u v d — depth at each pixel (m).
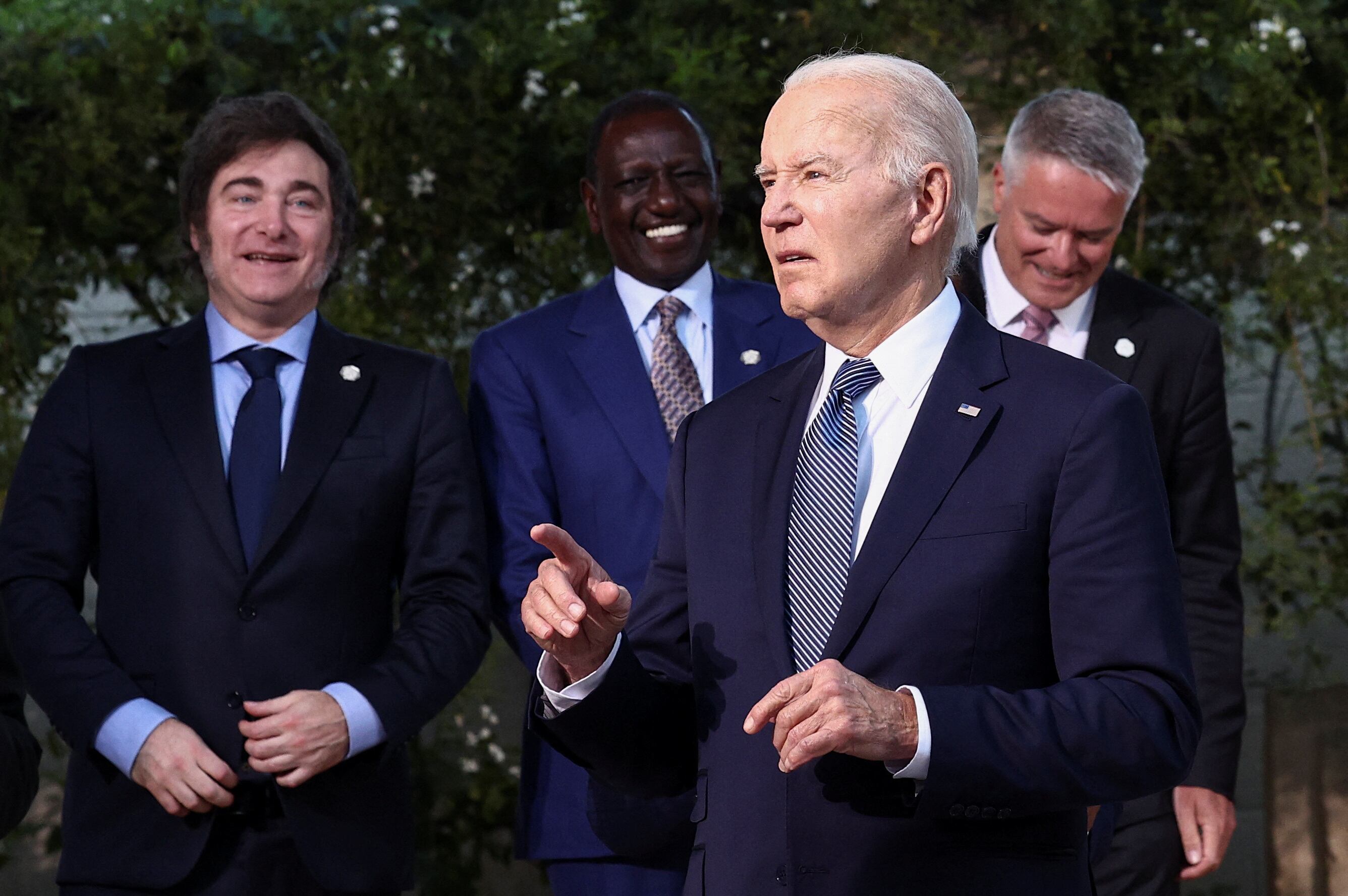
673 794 3.44
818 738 2.64
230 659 4.49
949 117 3.11
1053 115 5.15
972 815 2.77
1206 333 5.44
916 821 2.90
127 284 6.75
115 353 4.86
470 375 5.50
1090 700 2.78
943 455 3.02
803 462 3.19
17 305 6.48
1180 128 6.89
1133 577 2.88
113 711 4.38
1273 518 7.25
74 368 4.82
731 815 3.07
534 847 5.02
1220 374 5.45
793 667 3.02
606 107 5.52
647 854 4.82
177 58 6.36
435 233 6.71
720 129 6.72
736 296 5.47
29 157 6.40
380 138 6.52
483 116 6.61
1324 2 6.96
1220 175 7.12
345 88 6.53
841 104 3.05
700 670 3.17
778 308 5.45
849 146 3.03
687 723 3.38
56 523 4.61
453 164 6.62
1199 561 5.53
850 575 2.99
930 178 3.07
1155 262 7.18
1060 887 2.91
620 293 5.40
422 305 6.74
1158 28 6.95
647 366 5.30
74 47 6.38
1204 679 5.52
